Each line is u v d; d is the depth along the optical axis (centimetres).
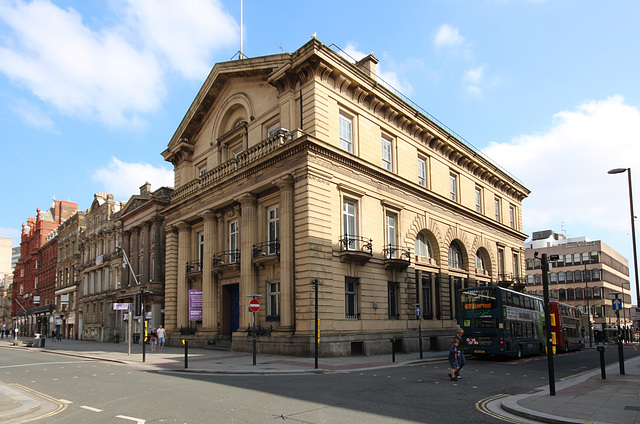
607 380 1541
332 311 2403
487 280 4084
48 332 7450
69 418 946
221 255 3061
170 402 1092
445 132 3628
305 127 2567
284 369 1792
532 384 1488
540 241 9569
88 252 6072
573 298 8594
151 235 4519
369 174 2802
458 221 3722
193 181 3372
